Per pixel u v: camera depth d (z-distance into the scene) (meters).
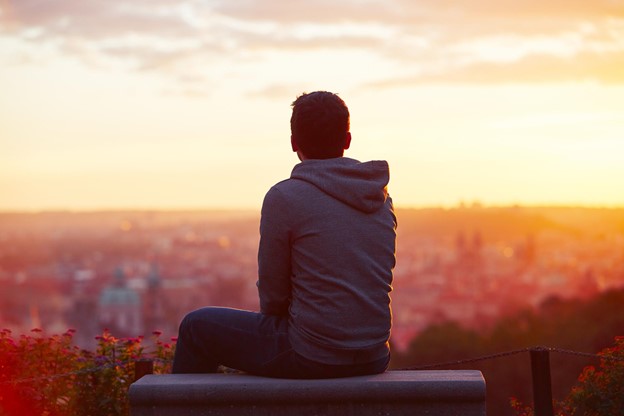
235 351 3.55
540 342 36.84
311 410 3.32
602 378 4.71
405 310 150.12
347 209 3.50
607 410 4.64
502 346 40.03
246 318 3.59
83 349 5.11
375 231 3.53
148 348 5.24
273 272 3.52
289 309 3.55
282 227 3.48
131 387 3.34
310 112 3.58
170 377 3.52
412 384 3.30
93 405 4.82
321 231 3.45
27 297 182.25
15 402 4.62
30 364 4.88
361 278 3.47
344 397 3.31
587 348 29.56
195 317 3.62
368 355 3.48
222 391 3.32
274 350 3.49
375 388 3.30
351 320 3.44
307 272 3.46
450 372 3.53
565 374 27.86
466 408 3.29
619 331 29.17
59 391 4.81
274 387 3.32
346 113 3.62
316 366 3.44
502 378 29.81
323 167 3.54
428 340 42.06
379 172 3.58
